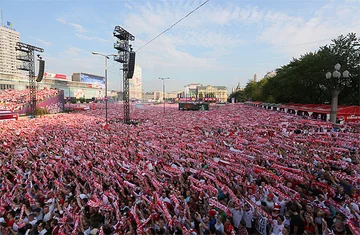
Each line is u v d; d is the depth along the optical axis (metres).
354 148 15.93
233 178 11.53
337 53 39.62
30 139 24.42
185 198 10.16
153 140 21.39
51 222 8.56
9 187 12.69
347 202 8.24
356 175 10.68
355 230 6.64
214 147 17.95
